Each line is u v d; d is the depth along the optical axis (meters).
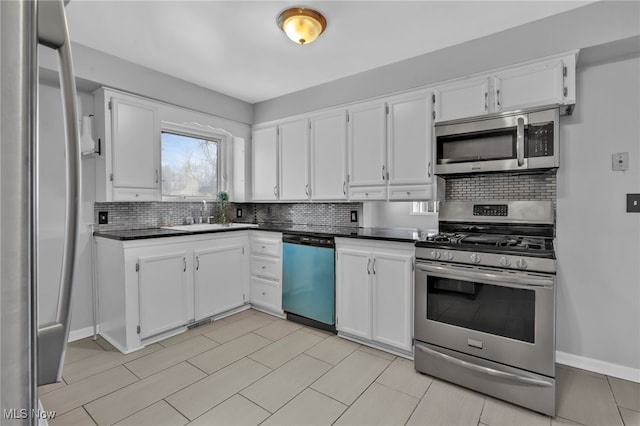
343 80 3.04
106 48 2.48
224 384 2.04
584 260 2.23
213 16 2.06
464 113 2.38
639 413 1.77
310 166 3.29
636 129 2.07
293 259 3.04
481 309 1.96
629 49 2.00
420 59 2.59
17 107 0.39
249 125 3.84
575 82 2.14
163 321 2.67
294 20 1.99
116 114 2.66
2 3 0.39
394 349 2.47
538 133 2.01
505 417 1.75
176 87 3.05
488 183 2.52
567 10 2.01
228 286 3.21
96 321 2.79
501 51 2.24
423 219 2.98
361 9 1.99
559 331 2.32
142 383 2.05
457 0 1.91
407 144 2.65
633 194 2.09
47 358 0.48
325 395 1.94
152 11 2.01
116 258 2.53
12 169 0.39
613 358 2.17
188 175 3.69
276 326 2.98
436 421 1.72
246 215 4.19
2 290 0.39
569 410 1.80
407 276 2.36
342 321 2.72
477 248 1.95
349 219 3.37
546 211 2.26
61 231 2.57
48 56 2.22
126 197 2.73
